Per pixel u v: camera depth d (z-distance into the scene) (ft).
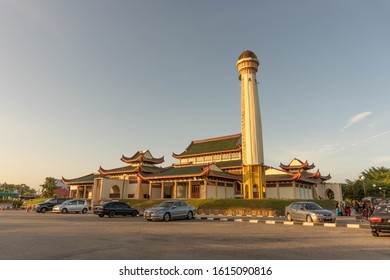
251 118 140.67
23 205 183.83
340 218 93.56
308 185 181.78
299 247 33.99
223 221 78.07
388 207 45.68
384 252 31.24
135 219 82.74
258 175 134.41
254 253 30.07
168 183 156.87
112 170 182.60
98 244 34.42
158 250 30.94
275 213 103.09
